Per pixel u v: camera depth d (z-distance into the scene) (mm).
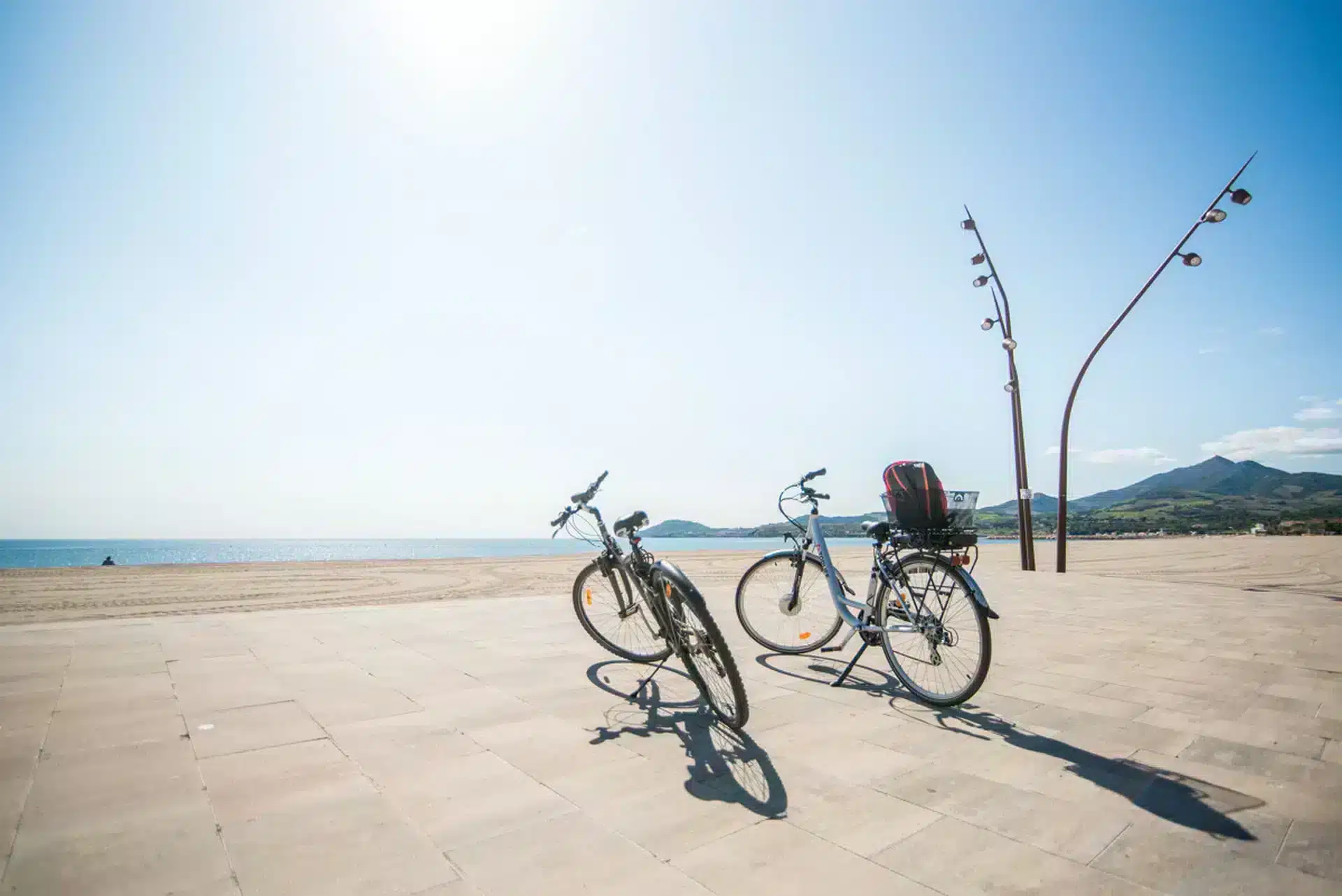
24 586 12734
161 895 2025
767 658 5375
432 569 18047
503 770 3049
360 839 2395
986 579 12625
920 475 4246
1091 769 3104
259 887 2078
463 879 2143
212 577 14961
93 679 4477
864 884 2125
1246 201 11836
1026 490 14938
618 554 4828
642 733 3568
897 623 4344
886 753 3311
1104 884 2131
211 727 3566
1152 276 13070
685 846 2367
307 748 3289
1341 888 2117
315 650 5469
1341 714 3965
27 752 3170
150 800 2682
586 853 2318
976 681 3859
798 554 5344
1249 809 2684
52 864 2188
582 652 5488
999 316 15180
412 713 3859
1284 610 8242
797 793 2826
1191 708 4074
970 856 2305
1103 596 9742
